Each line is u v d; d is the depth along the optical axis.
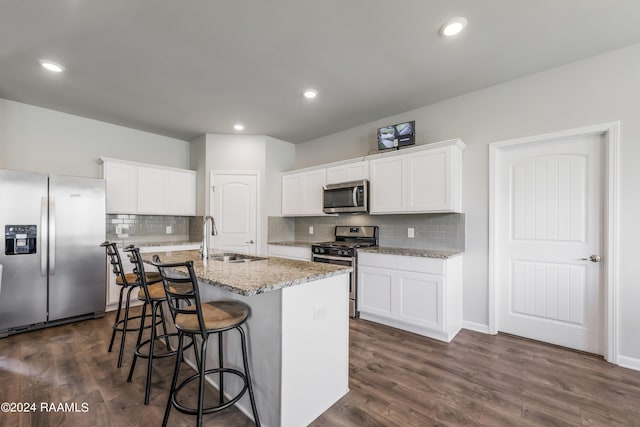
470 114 3.07
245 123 4.04
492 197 2.90
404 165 3.26
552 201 2.67
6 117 3.27
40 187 2.99
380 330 3.03
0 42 2.21
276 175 4.77
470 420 1.67
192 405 1.81
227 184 4.49
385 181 3.43
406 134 3.33
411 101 3.30
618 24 2.02
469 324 3.04
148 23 2.01
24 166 3.38
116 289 3.65
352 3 1.82
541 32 2.11
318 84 2.90
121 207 3.88
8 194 2.82
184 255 2.71
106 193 3.74
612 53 2.35
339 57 2.44
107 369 2.22
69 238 3.16
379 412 1.75
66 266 3.14
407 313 2.94
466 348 2.60
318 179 4.21
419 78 2.78
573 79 2.51
